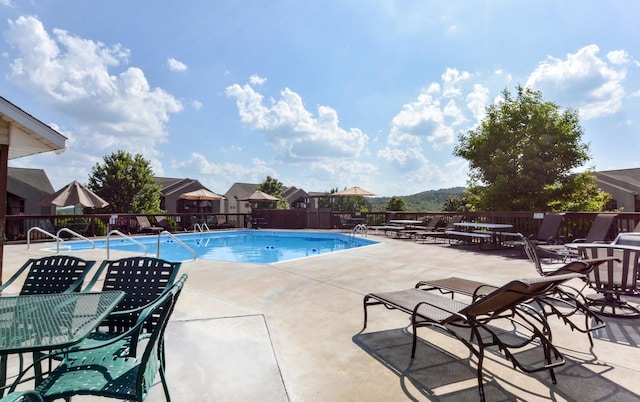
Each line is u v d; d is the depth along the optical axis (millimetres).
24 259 7367
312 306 3871
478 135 16672
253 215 17672
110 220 12000
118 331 2260
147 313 1657
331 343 2881
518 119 15438
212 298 4184
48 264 2465
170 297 1529
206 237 14695
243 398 2078
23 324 1504
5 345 1285
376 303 3125
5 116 4805
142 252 10508
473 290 3162
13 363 2490
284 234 15305
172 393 2121
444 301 2873
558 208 14234
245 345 2836
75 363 1773
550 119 14883
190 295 4316
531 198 14484
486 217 10297
